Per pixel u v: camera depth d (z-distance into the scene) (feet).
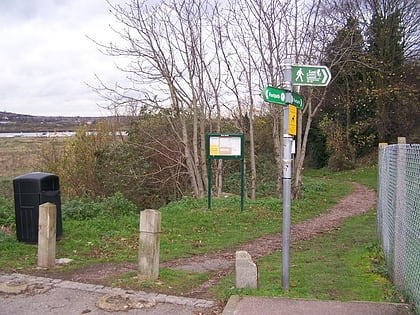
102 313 16.89
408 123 104.22
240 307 16.60
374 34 101.60
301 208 51.62
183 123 57.36
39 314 16.72
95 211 37.93
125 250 28.89
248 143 83.87
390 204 23.09
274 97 18.72
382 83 101.76
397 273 20.12
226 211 44.93
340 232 39.34
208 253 30.35
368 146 112.06
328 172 113.70
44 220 23.44
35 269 22.99
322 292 19.90
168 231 36.37
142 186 69.26
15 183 27.68
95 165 74.18
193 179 58.08
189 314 16.94
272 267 25.96
